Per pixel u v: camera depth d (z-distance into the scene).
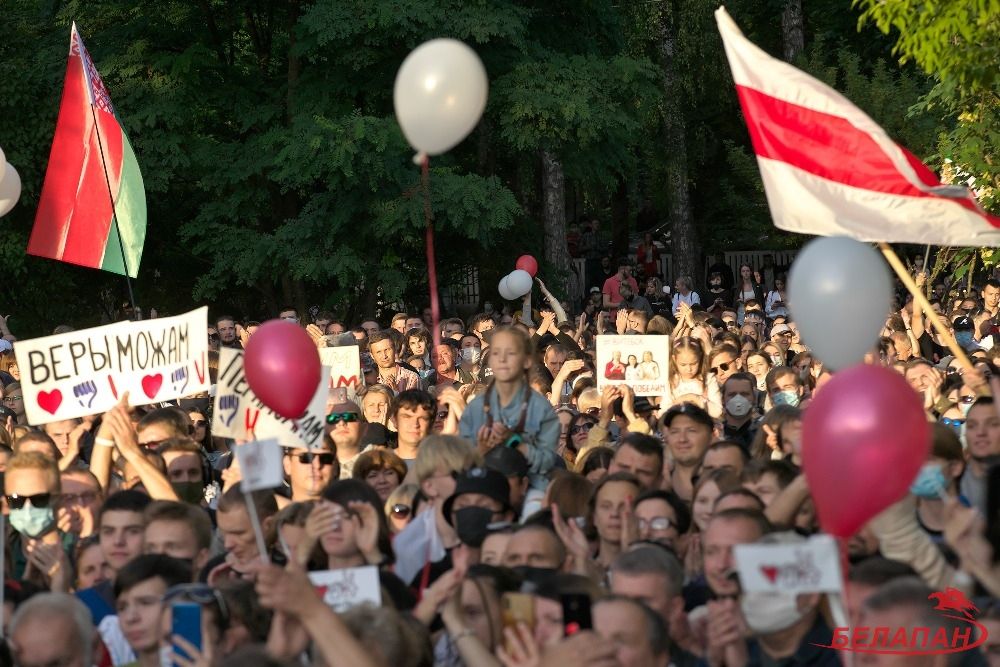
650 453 11.43
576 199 62.41
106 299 41.53
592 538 10.57
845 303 8.27
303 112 35.59
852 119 12.09
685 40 45.38
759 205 49.91
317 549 9.89
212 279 37.09
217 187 36.38
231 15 38.22
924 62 18.05
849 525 7.07
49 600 7.81
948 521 7.96
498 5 35.66
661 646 7.26
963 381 15.11
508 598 7.46
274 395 10.35
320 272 35.62
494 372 12.42
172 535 9.62
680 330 23.64
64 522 11.15
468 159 40.38
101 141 17.88
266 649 6.55
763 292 45.53
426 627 7.57
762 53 12.28
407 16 33.78
